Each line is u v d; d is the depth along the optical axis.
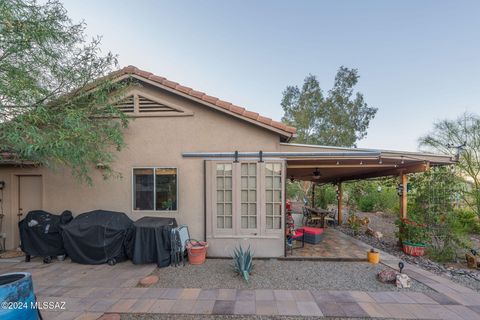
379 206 16.12
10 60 3.93
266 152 6.11
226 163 6.18
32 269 5.25
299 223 11.38
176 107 6.34
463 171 8.96
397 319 3.32
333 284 4.46
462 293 4.12
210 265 5.48
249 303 3.73
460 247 6.39
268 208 6.07
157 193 6.36
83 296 3.96
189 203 6.27
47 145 3.99
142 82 6.55
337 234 8.96
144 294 4.03
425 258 6.29
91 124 5.07
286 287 4.32
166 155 6.37
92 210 6.41
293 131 6.00
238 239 6.03
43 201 6.54
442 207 6.70
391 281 4.52
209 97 6.16
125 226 5.66
